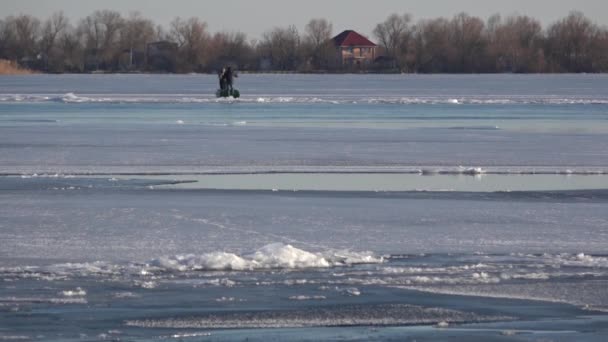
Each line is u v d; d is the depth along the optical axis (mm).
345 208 52156
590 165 73812
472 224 47469
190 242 42250
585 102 160875
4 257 38969
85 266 36469
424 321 29328
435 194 57969
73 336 27375
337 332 28094
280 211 50875
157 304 31031
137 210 50938
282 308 30703
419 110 141125
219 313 30016
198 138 93688
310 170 69250
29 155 78000
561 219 49125
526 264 37750
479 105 154750
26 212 50219
